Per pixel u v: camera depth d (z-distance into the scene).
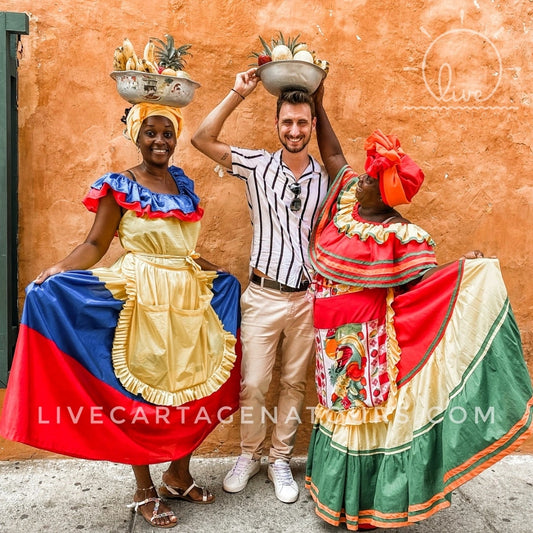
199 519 3.07
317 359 3.05
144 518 3.04
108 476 3.46
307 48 3.38
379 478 2.81
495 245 3.77
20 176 3.45
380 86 3.63
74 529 2.96
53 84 3.43
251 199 3.27
